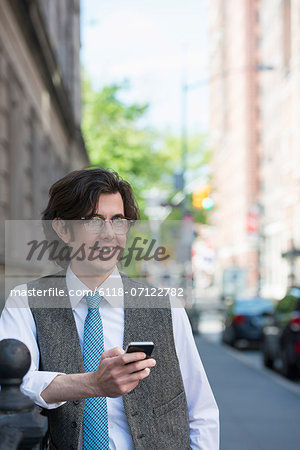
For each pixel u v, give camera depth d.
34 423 2.08
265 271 61.84
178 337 2.86
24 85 18.25
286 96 54.34
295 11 51.00
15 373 2.09
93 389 2.35
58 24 27.11
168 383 2.77
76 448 2.64
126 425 2.72
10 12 15.58
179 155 73.62
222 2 101.50
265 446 8.35
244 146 82.31
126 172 42.72
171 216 28.16
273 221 60.22
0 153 15.66
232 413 10.71
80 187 2.77
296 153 50.88
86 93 43.25
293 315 15.09
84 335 2.76
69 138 32.34
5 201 16.23
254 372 16.23
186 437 2.77
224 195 99.19
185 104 33.38
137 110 42.41
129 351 2.26
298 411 10.96
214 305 43.31
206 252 35.72
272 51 62.16
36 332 2.75
